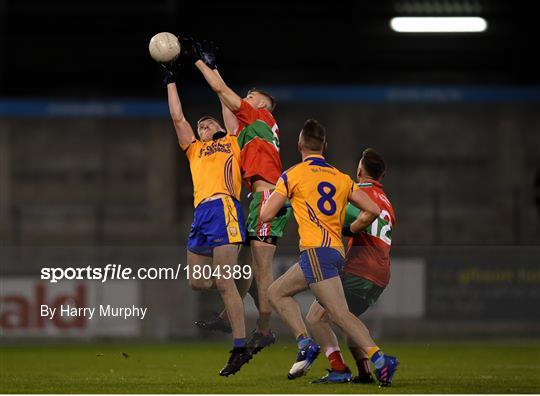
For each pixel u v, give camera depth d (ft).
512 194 274.57
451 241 264.52
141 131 283.59
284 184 98.63
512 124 284.41
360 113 283.59
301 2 282.56
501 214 271.90
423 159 283.79
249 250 111.34
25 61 285.23
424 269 195.62
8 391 100.73
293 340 172.14
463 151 284.20
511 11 280.31
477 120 285.23
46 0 282.97
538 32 282.97
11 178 282.56
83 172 283.18
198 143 106.63
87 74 287.28
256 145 108.27
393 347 179.93
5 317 187.62
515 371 129.39
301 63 283.79
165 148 280.72
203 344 187.11
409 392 95.96
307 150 100.68
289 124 281.33
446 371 129.18
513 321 195.11
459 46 285.23
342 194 99.45
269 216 98.84
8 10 283.18
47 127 284.20
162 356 161.07
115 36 285.64
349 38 283.59
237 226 104.06
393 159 283.38
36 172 282.97
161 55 104.88
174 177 280.72
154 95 285.64
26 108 280.31
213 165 104.94
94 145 283.59
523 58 285.02
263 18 282.15
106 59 286.46
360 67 285.23
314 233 98.84
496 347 179.52
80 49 285.84
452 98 281.13
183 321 188.44
